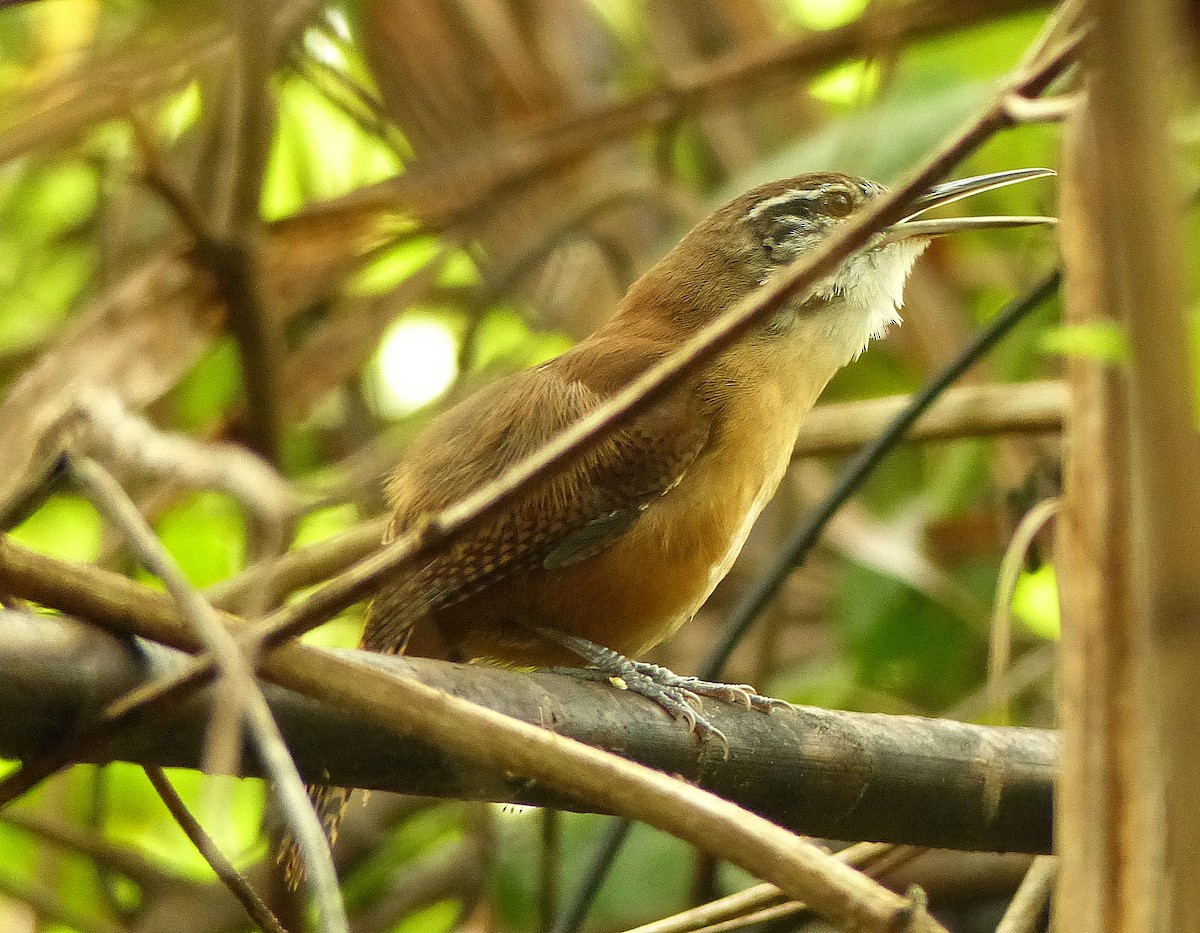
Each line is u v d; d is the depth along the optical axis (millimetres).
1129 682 3969
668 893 10195
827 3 13539
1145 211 3211
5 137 8273
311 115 12328
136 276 8930
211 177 9727
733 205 9352
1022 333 10594
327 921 3889
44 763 4746
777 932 8492
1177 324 3209
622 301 9500
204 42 8609
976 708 9578
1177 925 3393
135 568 9883
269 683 4832
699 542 8047
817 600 12273
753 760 6289
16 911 10609
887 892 4188
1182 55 7328
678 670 12383
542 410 7926
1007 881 9328
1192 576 3223
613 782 4430
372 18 11664
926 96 11156
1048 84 4398
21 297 12500
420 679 5738
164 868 10148
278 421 9320
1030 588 10133
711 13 13203
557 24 12773
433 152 11844
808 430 9875
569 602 7875
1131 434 3684
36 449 7270
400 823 11117
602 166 12836
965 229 8961
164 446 6246
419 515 7844
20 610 4883
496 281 11531
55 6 10781
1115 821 3910
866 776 6359
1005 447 10156
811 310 8773
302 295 10414
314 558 8766
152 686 4656
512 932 10594
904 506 11320
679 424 7922
